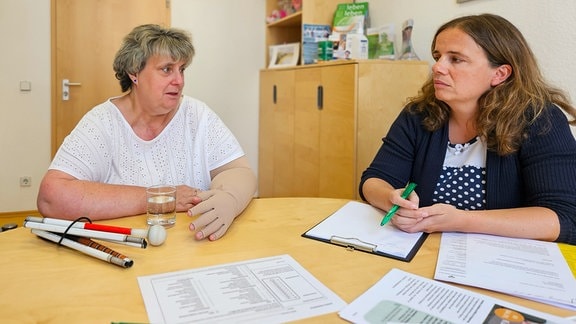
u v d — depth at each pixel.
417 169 1.33
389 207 1.08
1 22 3.27
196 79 3.85
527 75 1.16
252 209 1.18
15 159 3.44
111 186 1.12
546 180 1.07
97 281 0.73
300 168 3.05
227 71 3.94
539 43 1.80
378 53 2.56
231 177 1.25
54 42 3.41
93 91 3.57
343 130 2.43
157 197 1.03
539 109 1.14
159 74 1.28
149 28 1.30
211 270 0.78
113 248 0.88
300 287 0.72
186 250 0.88
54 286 0.71
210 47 3.86
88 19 3.48
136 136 1.37
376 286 0.72
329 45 2.86
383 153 1.38
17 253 0.85
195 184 1.46
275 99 3.54
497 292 0.71
